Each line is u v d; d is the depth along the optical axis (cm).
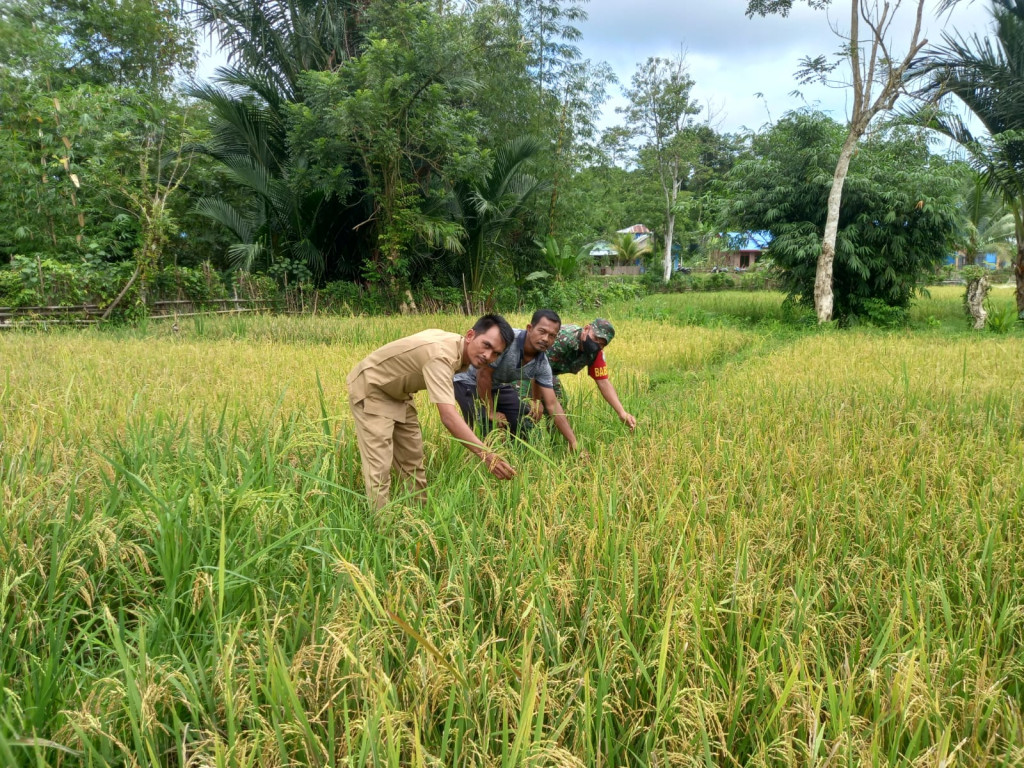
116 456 337
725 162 4734
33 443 348
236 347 968
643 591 280
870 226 1712
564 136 2409
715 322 1748
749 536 317
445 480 412
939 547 309
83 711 183
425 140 1700
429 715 205
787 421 559
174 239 2047
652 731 206
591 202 2744
